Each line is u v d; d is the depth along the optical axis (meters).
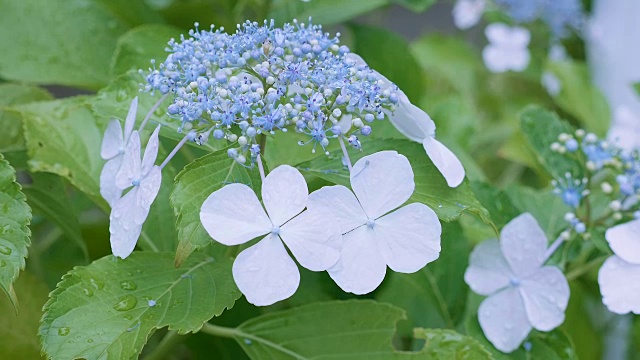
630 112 0.68
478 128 0.82
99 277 0.48
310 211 0.44
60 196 0.55
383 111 0.49
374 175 0.45
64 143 0.54
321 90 0.46
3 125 0.56
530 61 0.89
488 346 0.54
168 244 0.55
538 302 0.53
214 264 0.49
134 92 0.51
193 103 0.45
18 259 0.47
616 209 0.54
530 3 0.88
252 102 0.45
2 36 0.61
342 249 0.45
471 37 1.12
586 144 0.56
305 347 0.52
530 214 0.55
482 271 0.54
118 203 0.47
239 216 0.44
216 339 0.58
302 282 0.58
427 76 0.89
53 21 0.62
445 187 0.48
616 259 0.51
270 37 0.46
